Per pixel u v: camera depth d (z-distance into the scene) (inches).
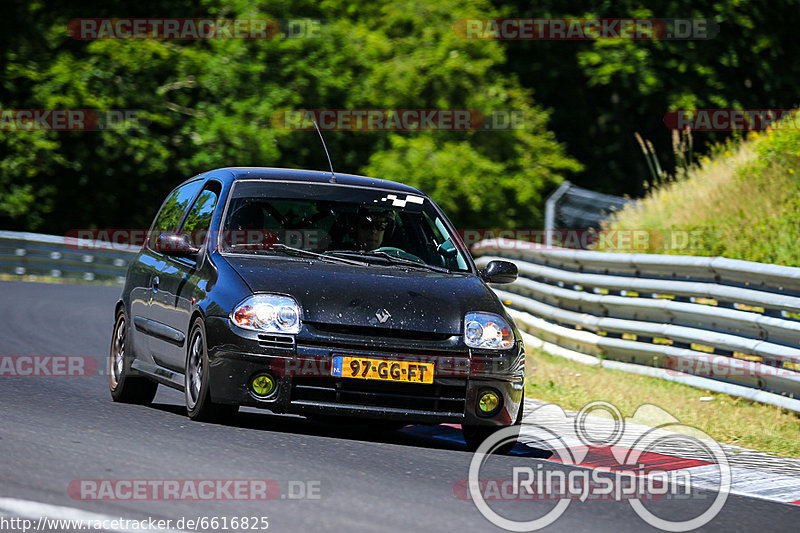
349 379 964.6
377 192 1159.0
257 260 1045.8
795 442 1164.5
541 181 4443.9
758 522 794.8
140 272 1217.4
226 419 1023.6
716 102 4630.9
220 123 4104.3
